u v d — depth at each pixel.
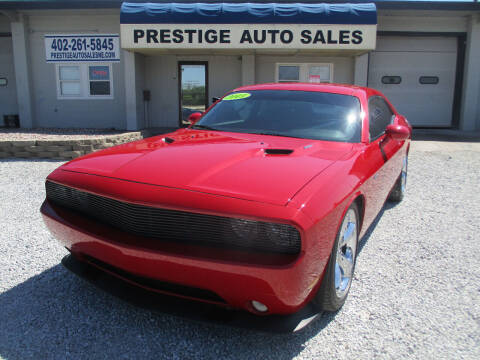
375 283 2.93
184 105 13.91
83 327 2.37
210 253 1.95
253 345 2.24
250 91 3.82
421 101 14.09
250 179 2.14
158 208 2.05
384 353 2.17
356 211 2.62
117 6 11.97
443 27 13.35
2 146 7.50
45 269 3.08
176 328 2.39
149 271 2.07
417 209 4.76
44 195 5.09
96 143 7.66
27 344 2.21
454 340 2.28
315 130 3.12
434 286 2.89
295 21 10.80
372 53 13.82
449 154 8.77
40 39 13.20
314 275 2.02
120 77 13.34
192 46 10.97
